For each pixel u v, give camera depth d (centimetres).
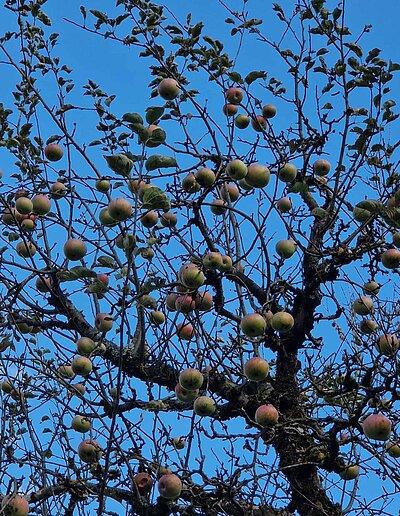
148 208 535
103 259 555
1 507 593
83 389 690
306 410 715
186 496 643
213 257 639
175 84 697
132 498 632
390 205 621
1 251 681
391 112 635
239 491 620
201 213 680
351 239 700
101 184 697
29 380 697
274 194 698
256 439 614
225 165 688
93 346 659
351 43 650
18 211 695
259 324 629
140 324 718
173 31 705
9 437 676
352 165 666
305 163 723
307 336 710
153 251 666
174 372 699
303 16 704
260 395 696
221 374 702
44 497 623
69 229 704
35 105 764
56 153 749
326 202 760
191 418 648
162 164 543
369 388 573
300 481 679
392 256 679
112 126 712
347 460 671
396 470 648
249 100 717
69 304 718
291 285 711
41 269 682
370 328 691
